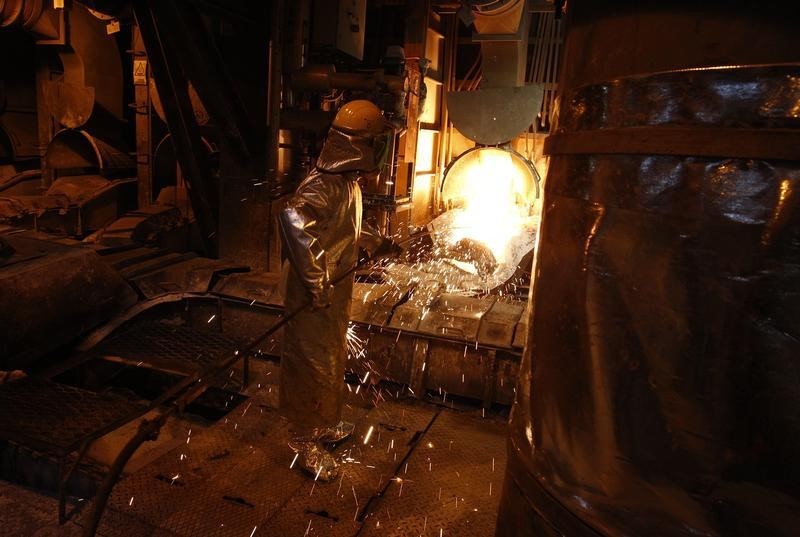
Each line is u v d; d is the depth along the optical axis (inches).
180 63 180.5
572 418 52.6
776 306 40.6
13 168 367.2
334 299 111.2
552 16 268.1
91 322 167.9
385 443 128.8
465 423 138.9
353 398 153.6
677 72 44.6
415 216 258.7
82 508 108.3
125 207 333.4
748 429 42.2
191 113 204.4
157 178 328.2
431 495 110.4
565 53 59.0
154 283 185.0
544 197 60.5
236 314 174.6
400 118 187.0
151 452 126.1
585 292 51.3
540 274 59.4
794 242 39.8
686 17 45.3
